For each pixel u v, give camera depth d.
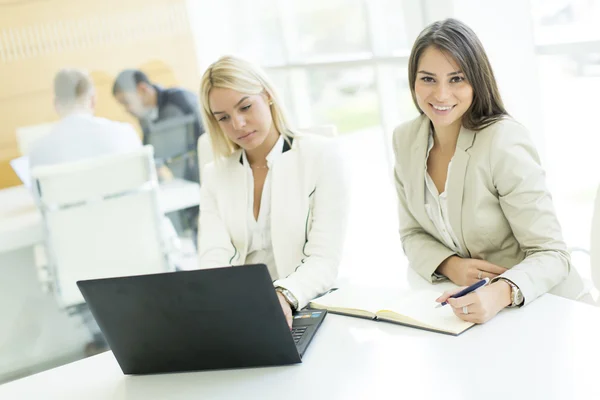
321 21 4.09
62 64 4.27
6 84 4.18
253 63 2.08
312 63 4.21
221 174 2.22
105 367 1.72
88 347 4.10
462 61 1.71
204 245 2.21
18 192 4.20
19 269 3.94
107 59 4.40
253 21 4.93
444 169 1.88
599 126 2.39
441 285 1.84
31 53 4.18
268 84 2.09
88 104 4.28
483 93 1.76
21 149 4.22
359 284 1.91
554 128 2.61
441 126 1.84
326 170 2.10
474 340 1.45
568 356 1.32
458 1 2.64
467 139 1.80
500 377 1.29
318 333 1.64
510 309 1.57
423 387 1.31
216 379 1.52
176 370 1.60
